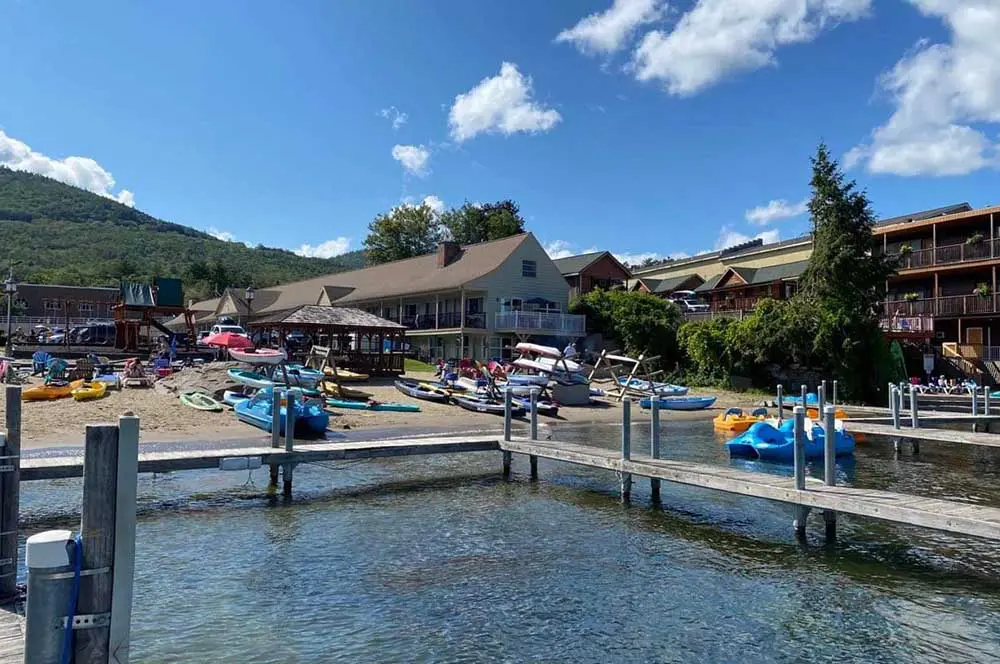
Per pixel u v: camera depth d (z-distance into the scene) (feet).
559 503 41.98
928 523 28.94
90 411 67.51
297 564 29.91
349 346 134.82
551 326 146.00
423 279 164.76
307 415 60.54
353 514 38.75
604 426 81.87
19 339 145.89
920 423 77.41
